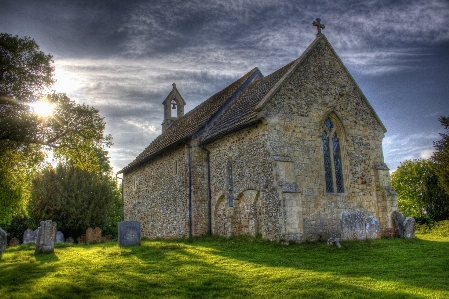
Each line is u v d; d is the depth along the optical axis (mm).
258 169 16844
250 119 17109
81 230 30453
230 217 18047
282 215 15289
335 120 19016
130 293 8797
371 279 9367
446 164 23453
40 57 14148
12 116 13242
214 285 9211
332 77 19344
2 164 14992
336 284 8898
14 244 25453
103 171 43938
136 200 28969
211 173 20391
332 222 17266
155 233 24875
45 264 12469
